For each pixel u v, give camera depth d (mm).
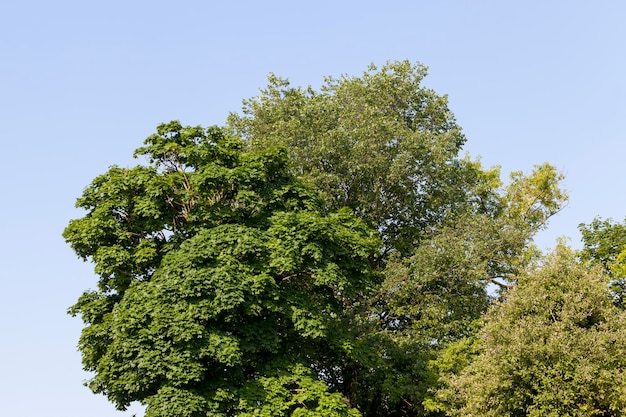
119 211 22984
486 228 30734
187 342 19047
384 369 26156
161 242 23062
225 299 19234
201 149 23359
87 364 21578
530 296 21859
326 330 21344
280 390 19688
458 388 22781
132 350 18984
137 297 20062
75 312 22750
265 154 24203
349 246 22953
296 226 21906
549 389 19859
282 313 21188
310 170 30625
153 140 24344
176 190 23078
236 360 19047
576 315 21062
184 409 18031
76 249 22656
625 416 19375
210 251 20250
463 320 29125
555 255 23109
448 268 29625
